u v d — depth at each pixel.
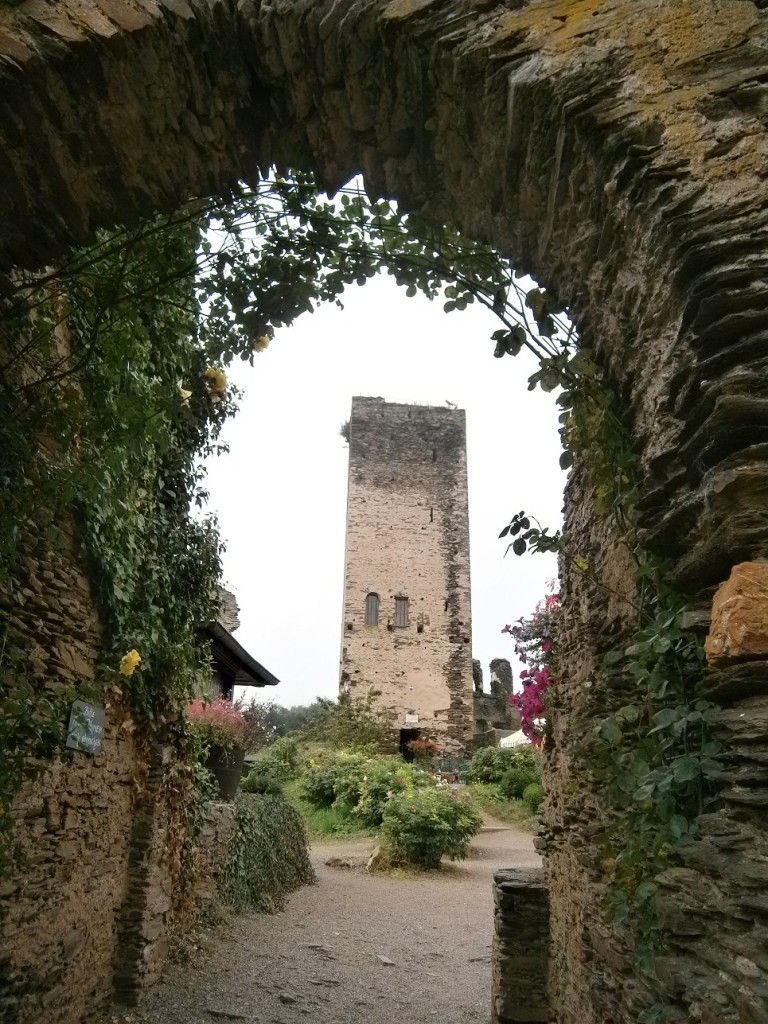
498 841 15.78
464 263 3.31
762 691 1.86
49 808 3.91
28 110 2.60
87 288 3.58
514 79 2.49
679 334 2.20
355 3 2.63
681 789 2.13
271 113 3.00
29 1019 3.71
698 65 2.34
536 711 5.16
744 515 1.91
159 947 5.52
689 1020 1.89
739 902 1.76
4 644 3.36
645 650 2.33
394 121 2.91
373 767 17.41
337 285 3.59
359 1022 5.49
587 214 2.61
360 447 27.06
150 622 5.12
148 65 2.69
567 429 3.19
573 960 3.86
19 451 3.18
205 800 6.98
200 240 3.52
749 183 2.15
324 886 11.08
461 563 26.27
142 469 4.99
